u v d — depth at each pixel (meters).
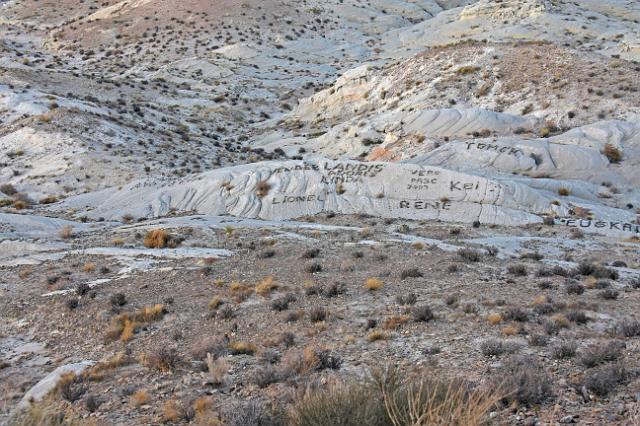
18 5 146.00
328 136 57.88
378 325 14.41
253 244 25.94
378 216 34.41
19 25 134.50
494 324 13.59
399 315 14.90
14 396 12.90
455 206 34.19
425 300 16.22
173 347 14.67
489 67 59.50
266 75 95.38
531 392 8.58
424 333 13.37
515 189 34.47
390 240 26.23
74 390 11.94
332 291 17.52
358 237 27.53
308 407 7.27
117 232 30.72
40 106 58.88
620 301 15.60
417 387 7.31
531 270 20.30
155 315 17.20
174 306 18.05
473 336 12.83
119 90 78.69
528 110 51.03
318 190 36.66
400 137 50.09
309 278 19.72
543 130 46.78
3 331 18.28
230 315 16.47
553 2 98.81
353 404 7.05
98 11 136.75
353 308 16.03
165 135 60.59
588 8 100.06
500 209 33.22
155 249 25.81
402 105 59.38
